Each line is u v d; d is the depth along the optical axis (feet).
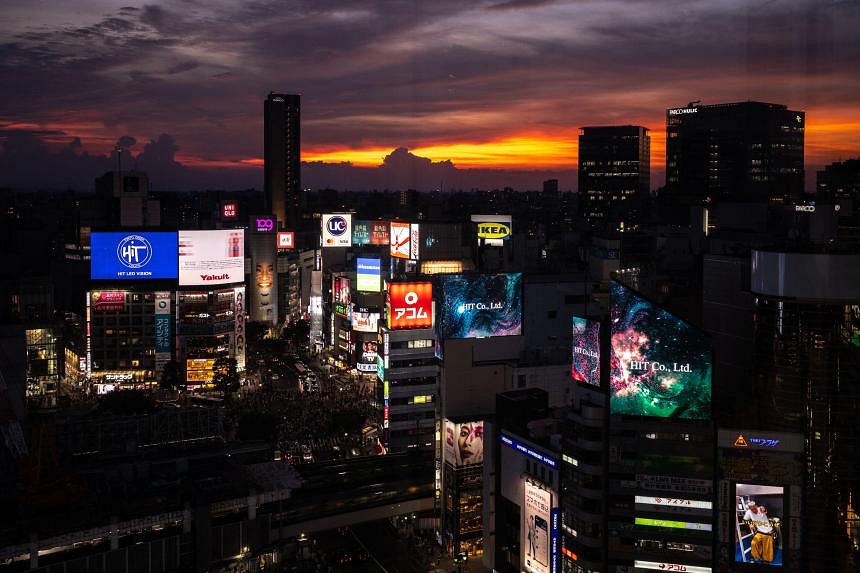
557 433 425.69
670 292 624.59
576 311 652.07
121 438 494.59
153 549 397.80
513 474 432.25
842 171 433.89
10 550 357.41
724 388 482.69
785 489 349.41
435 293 526.57
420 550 490.90
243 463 494.59
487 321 518.37
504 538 442.50
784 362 424.05
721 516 355.77
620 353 371.15
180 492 425.69
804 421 415.03
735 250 552.00
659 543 363.15
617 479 367.25
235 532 423.23
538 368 517.96
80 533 376.07
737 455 353.92
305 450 605.31
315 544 492.95
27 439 492.95
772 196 647.56
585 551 371.35
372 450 643.86
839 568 387.96
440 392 508.12
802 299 416.46
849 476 397.39
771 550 349.20
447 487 491.31
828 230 440.86
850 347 409.28
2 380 555.28
